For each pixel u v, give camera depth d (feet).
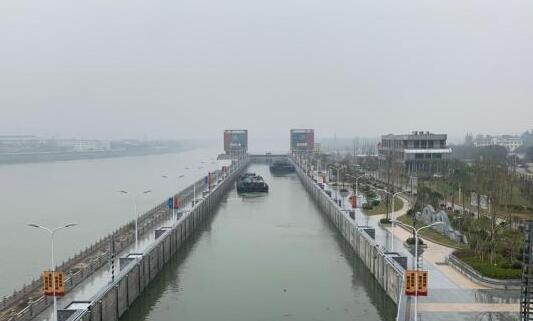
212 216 506.07
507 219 324.19
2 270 308.60
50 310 202.49
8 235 405.39
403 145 631.15
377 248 278.87
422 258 260.83
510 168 574.56
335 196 504.84
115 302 220.43
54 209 538.88
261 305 250.37
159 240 310.04
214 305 250.98
